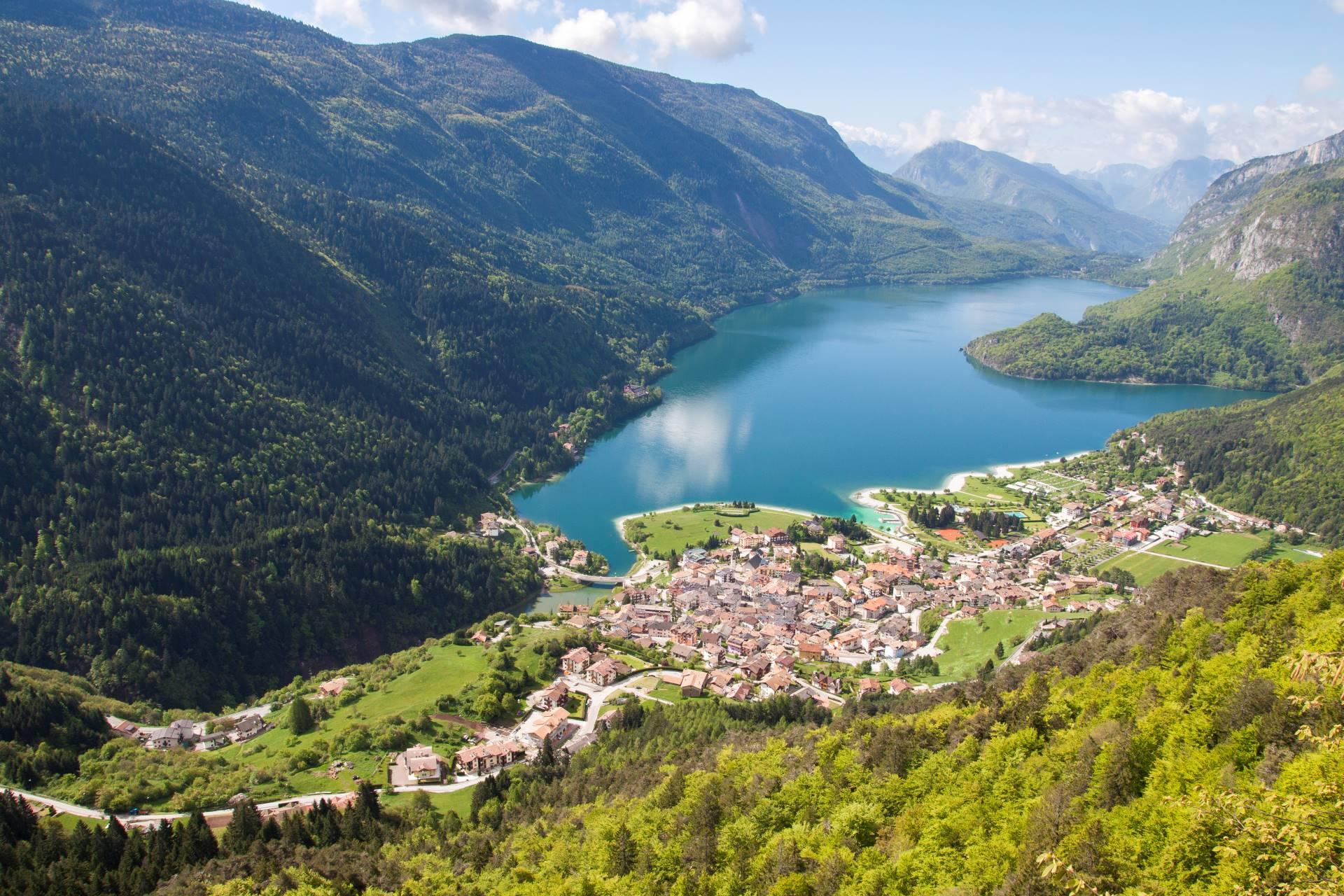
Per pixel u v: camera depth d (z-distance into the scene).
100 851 124.38
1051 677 127.06
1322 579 110.00
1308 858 46.97
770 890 89.56
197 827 129.12
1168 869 68.25
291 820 133.12
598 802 131.75
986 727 111.56
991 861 81.00
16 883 117.75
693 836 107.06
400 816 144.25
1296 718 79.00
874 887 84.06
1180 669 105.25
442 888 114.12
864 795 104.81
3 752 153.88
